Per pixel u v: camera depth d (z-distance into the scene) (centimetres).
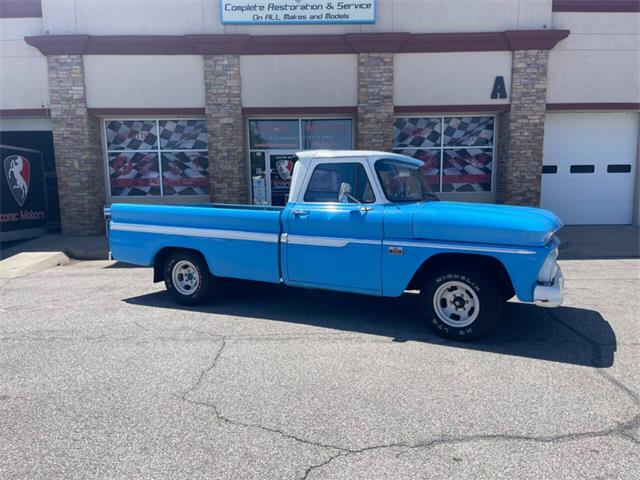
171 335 520
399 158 582
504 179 1295
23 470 285
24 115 1266
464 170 1355
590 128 1352
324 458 296
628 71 1261
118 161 1343
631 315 583
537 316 580
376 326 547
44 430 329
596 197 1381
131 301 668
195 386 395
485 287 477
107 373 422
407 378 409
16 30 1236
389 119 1253
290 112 1264
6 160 1201
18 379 411
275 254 568
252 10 1222
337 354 463
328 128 1340
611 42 1248
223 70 1239
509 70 1245
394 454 300
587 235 1223
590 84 1262
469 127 1338
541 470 283
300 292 701
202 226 608
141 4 1225
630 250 1038
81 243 1170
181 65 1246
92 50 1227
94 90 1245
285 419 342
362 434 323
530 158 1269
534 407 357
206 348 480
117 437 320
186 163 1352
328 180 555
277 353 466
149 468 287
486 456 297
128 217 657
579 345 484
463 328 489
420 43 1231
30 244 1162
